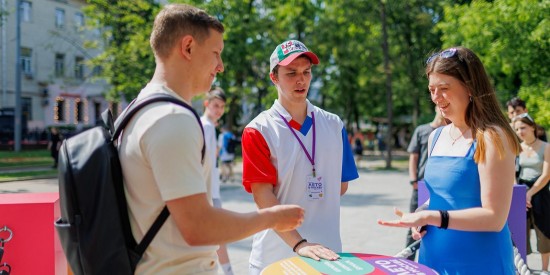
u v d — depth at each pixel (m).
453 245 2.06
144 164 1.51
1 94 30.66
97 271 1.49
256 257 2.59
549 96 11.00
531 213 4.97
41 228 2.29
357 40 22.75
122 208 1.53
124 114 1.60
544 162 4.83
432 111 25.00
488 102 2.04
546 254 4.93
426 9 21.78
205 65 1.67
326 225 2.54
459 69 2.05
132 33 18.52
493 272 2.00
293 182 2.50
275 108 2.59
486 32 12.52
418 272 1.83
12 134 27.73
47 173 14.64
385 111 37.78
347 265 1.94
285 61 2.47
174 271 1.56
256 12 20.97
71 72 33.69
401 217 2.02
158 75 1.67
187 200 1.45
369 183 13.78
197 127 1.53
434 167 2.19
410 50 23.02
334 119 2.69
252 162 2.45
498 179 1.91
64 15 32.59
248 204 9.64
